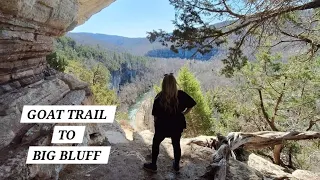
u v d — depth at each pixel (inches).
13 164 112.0
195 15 291.1
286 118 552.7
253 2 257.4
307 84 455.5
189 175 192.7
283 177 273.9
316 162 513.7
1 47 142.7
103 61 4456.2
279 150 503.2
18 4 133.0
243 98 632.4
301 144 516.4
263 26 270.5
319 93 451.8
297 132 355.6
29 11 151.9
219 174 188.5
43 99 172.6
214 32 294.2
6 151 120.3
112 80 4416.8
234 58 302.7
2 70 154.4
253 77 545.0
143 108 1477.6
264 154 590.2
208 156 236.1
